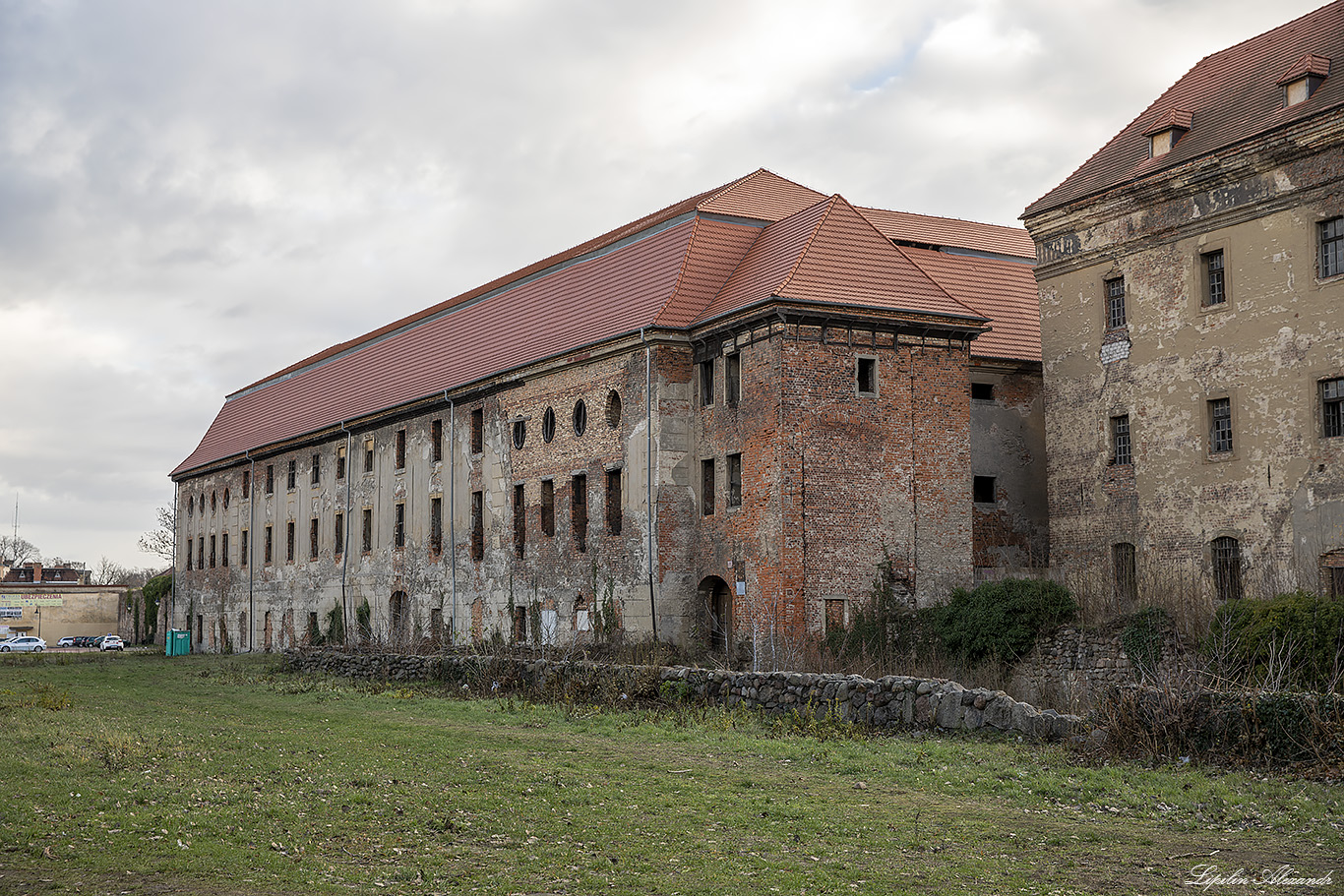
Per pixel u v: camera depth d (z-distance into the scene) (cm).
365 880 1045
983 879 1048
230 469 6512
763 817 1293
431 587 4512
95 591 9594
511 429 4084
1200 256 3200
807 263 3278
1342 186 2848
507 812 1309
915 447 3294
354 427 5119
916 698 1912
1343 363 2828
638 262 3900
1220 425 3138
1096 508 3453
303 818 1269
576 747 1820
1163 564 3241
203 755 1692
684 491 3438
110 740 1800
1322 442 2862
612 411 3616
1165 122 3372
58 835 1177
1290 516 2922
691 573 3419
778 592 3091
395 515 4816
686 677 2377
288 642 5703
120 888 1012
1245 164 3055
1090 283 3516
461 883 1037
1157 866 1093
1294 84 3044
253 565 6125
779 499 3112
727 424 3338
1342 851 1150
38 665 4734
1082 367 3525
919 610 3061
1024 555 3812
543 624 3838
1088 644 2572
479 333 4641
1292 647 2103
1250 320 3053
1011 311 4053
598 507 3625
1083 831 1228
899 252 3472
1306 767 1470
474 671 2973
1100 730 1650
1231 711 1559
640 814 1306
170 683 3497
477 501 4281
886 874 1064
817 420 3175
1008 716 1778
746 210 3856
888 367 3288
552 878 1054
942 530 3294
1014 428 3856
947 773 1530
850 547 3167
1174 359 3250
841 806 1345
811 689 2086
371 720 2264
